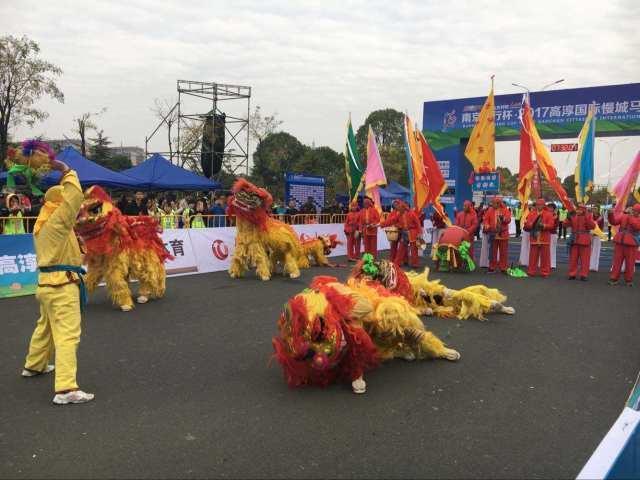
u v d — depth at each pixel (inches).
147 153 1136.2
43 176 187.6
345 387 199.9
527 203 600.4
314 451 148.3
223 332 277.1
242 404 181.8
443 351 235.6
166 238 482.0
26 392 189.9
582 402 188.5
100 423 164.9
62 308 181.8
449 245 535.8
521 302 379.2
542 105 854.5
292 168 1953.7
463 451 149.6
